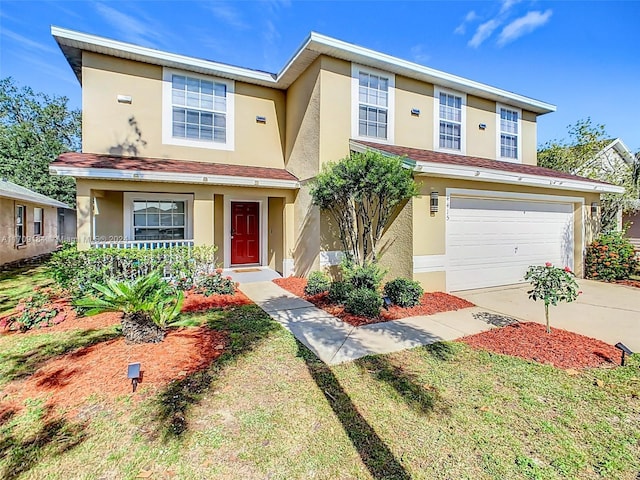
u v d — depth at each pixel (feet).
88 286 23.09
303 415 10.43
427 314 21.52
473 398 11.46
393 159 22.65
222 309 22.15
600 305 24.09
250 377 12.76
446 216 26.86
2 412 10.38
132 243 28.19
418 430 9.75
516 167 34.53
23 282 32.37
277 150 36.70
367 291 22.15
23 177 73.31
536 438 9.40
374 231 27.81
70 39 27.32
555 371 13.50
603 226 42.01
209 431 9.59
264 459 8.56
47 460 8.48
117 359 13.97
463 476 8.02
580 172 47.75
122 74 30.17
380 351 15.53
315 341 16.66
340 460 8.56
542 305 23.99
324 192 24.63
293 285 29.89
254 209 39.68
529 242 32.24
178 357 14.25
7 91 84.94
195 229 29.63
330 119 29.30
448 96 36.11
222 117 34.12
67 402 10.91
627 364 14.12
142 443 9.08
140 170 26.30
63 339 16.40
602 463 8.45
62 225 77.61
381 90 31.91
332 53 28.84
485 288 29.43
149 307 15.56
